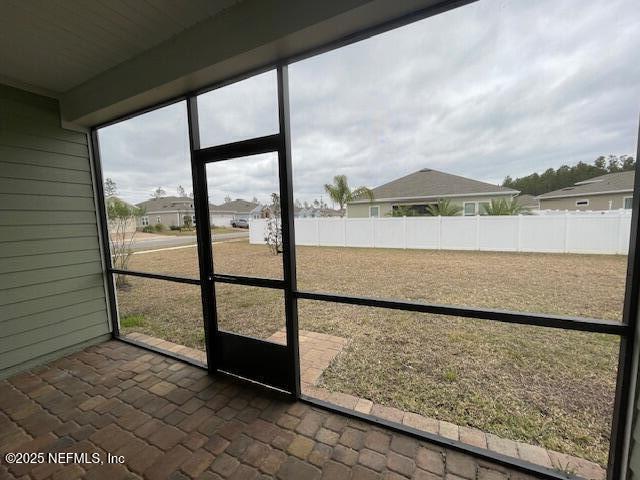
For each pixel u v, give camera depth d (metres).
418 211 11.70
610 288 4.22
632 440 1.19
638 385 1.16
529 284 4.54
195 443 1.70
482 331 3.18
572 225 6.33
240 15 1.77
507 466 1.47
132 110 2.68
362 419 1.85
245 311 4.06
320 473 1.47
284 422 1.87
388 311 3.89
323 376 2.38
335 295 1.89
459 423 1.80
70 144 3.00
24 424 1.91
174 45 2.08
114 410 2.03
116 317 3.36
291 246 2.02
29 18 1.79
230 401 2.11
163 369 2.62
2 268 2.55
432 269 5.83
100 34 2.01
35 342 2.73
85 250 3.12
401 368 2.47
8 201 2.59
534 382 2.22
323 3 1.51
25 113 2.69
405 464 1.51
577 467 1.44
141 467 1.54
